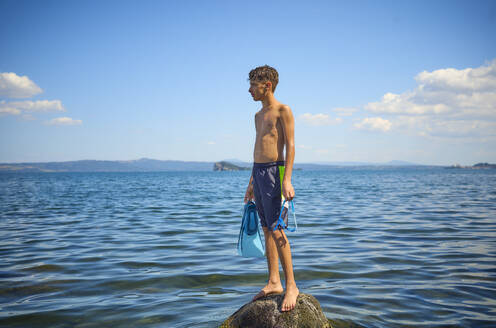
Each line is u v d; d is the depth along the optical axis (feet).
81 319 9.98
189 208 43.52
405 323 9.36
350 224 28.37
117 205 48.11
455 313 10.12
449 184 105.60
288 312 8.36
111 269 15.58
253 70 9.11
